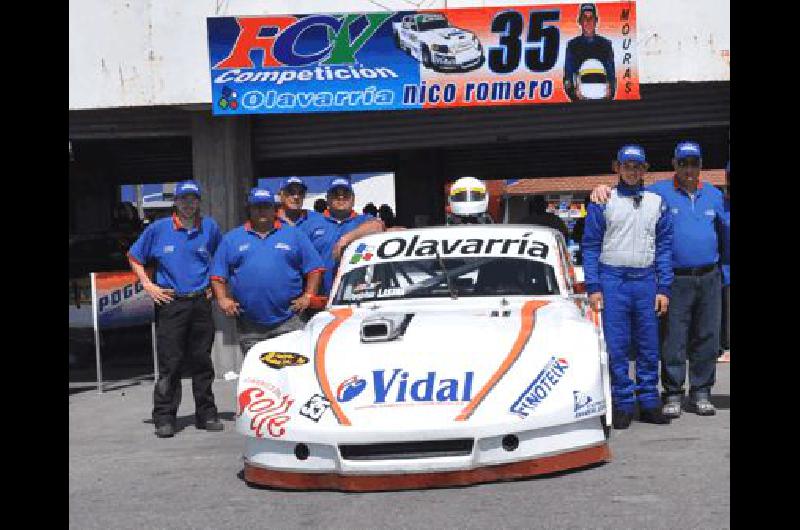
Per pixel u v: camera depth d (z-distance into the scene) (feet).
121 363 50.70
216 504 17.39
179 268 26.45
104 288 38.19
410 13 38.93
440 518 15.37
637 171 23.77
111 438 26.43
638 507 15.65
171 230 26.50
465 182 25.67
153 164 69.67
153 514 17.02
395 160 66.74
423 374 17.81
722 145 62.90
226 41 38.91
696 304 24.93
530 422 17.08
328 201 28.02
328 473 17.29
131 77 39.32
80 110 39.60
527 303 21.65
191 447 24.26
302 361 18.88
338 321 20.83
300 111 39.27
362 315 21.35
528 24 38.86
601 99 39.01
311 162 67.62
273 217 25.38
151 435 26.68
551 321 19.75
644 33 38.65
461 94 39.22
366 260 23.44
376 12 38.93
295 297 25.53
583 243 24.32
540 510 15.60
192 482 19.63
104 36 39.29
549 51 38.93
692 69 38.65
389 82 39.19
